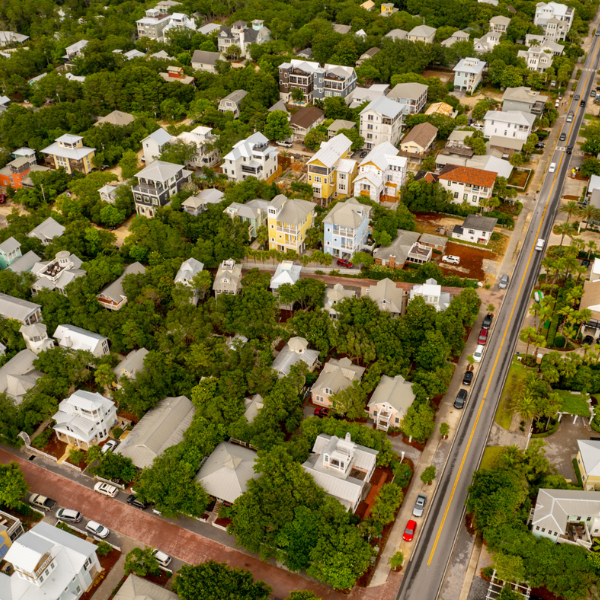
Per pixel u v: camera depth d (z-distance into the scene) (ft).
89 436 409.49
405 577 342.44
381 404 414.82
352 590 336.90
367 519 358.84
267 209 575.79
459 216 646.74
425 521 369.91
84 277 521.65
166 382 439.22
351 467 384.06
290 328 499.92
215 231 590.14
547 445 412.57
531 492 374.63
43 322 498.69
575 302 517.55
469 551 354.33
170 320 486.79
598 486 374.02
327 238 576.20
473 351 486.79
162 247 573.74
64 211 629.92
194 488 367.45
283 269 536.01
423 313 482.69
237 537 348.38
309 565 338.34
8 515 368.27
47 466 409.08
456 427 426.10
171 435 406.62
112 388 452.35
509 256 590.14
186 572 322.96
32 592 318.45
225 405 415.23
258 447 394.32
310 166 650.84
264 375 436.35
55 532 342.03
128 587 322.14
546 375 437.58
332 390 428.97
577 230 618.03
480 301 514.27
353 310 489.26
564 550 332.80
